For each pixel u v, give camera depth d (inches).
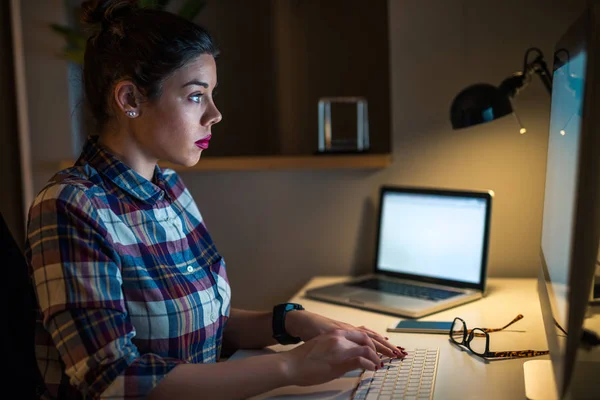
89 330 36.6
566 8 68.2
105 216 41.0
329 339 40.0
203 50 42.8
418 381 40.4
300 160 74.9
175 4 96.0
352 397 38.7
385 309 59.9
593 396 34.6
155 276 42.4
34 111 87.0
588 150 30.0
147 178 46.0
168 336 42.0
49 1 86.3
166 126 42.4
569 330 30.1
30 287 42.8
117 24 42.1
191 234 49.1
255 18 95.3
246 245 79.7
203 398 37.2
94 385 36.0
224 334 51.4
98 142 45.0
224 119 97.5
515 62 70.2
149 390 36.6
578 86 33.8
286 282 79.2
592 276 31.3
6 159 87.2
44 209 38.8
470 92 61.9
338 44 92.0
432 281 68.9
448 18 71.4
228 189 79.3
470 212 66.6
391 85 73.8
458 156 72.8
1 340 42.3
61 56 84.5
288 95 94.9
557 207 38.8
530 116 70.3
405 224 71.9
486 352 46.1
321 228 77.7
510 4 69.6
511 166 71.5
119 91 41.6
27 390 43.2
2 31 86.0
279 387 38.8
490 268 73.4
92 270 37.8
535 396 37.0
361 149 77.6
